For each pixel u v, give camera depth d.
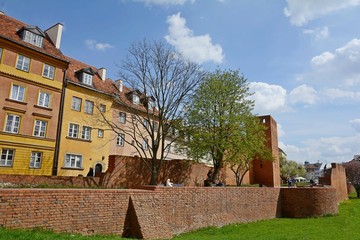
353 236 16.44
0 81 26.36
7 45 27.06
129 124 39.50
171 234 13.26
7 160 26.44
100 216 10.53
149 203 12.77
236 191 20.20
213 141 28.30
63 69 31.73
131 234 11.56
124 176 22.97
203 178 32.16
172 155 47.31
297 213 26.22
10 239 6.89
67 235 8.55
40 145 28.80
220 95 30.28
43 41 31.09
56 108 30.64
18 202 8.23
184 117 27.44
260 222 21.36
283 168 73.88
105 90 37.25
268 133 43.84
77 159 32.53
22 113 27.70
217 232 15.58
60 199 9.30
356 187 59.28
